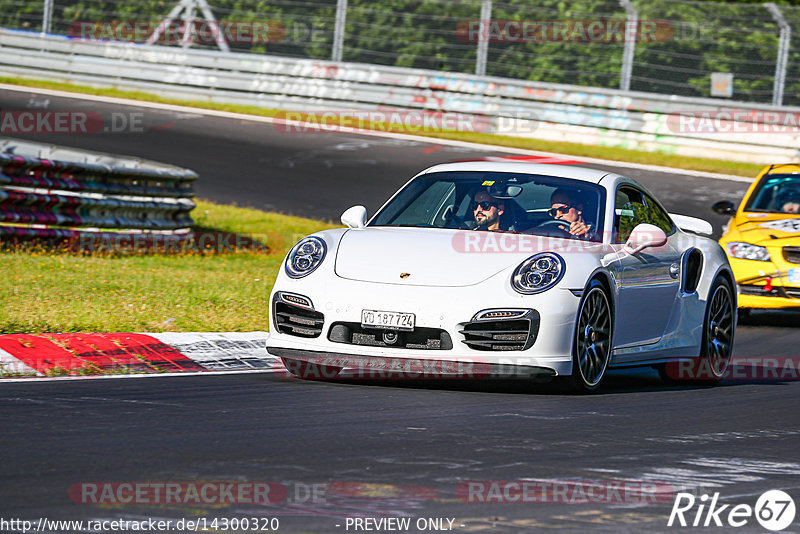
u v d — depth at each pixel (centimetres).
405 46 9562
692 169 7956
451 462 1673
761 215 4228
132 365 2573
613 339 2503
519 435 1909
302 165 7381
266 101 9306
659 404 2356
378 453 1717
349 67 9162
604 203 2609
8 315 2836
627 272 2530
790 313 4469
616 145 8744
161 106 9019
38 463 1570
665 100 8681
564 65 9294
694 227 3017
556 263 2355
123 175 4691
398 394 2297
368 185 6912
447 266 2350
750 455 1839
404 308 2281
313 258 2431
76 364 2517
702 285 2845
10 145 4484
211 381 2403
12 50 9706
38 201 4272
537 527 1342
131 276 3753
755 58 9075
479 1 9531
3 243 4125
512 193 2630
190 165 7112
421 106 9050
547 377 2316
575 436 1925
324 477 1547
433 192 2684
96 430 1816
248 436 1814
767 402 2455
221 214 5875
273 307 2408
